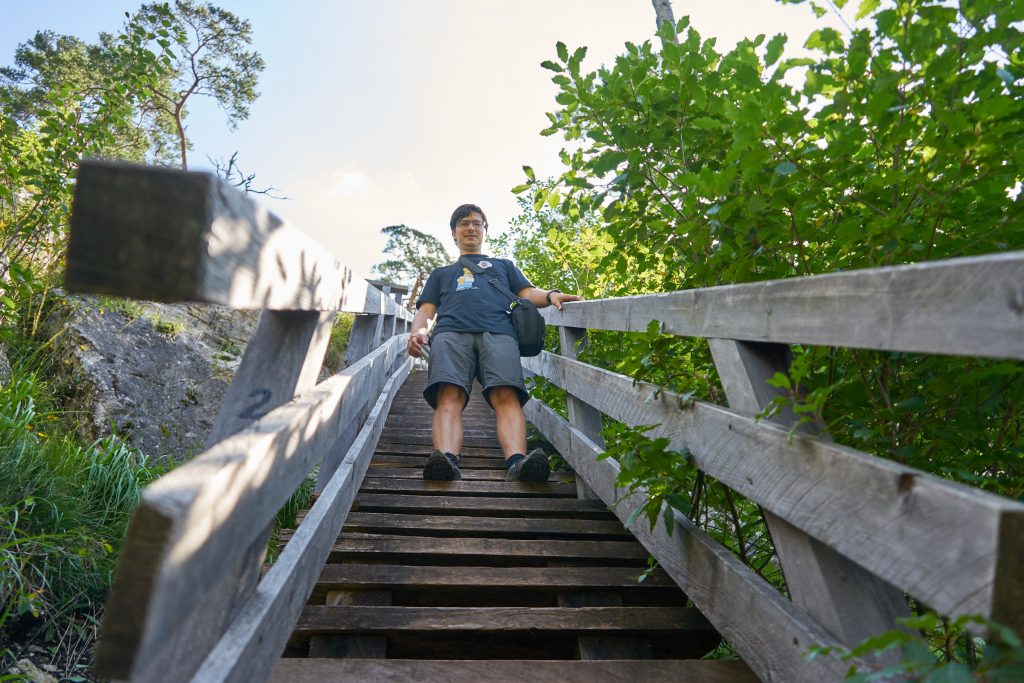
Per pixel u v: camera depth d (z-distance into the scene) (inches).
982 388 67.7
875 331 46.2
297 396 67.7
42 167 179.2
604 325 121.0
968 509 38.2
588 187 104.6
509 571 104.9
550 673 76.8
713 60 96.7
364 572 103.5
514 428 154.6
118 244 36.3
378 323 182.2
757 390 66.7
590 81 97.2
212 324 319.6
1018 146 64.6
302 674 75.4
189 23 706.8
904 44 64.6
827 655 53.2
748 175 69.3
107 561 127.3
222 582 49.9
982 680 40.4
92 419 232.5
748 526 85.2
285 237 51.8
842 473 51.0
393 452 189.6
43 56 941.8
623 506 111.4
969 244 66.5
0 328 160.6
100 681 103.6
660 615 91.3
